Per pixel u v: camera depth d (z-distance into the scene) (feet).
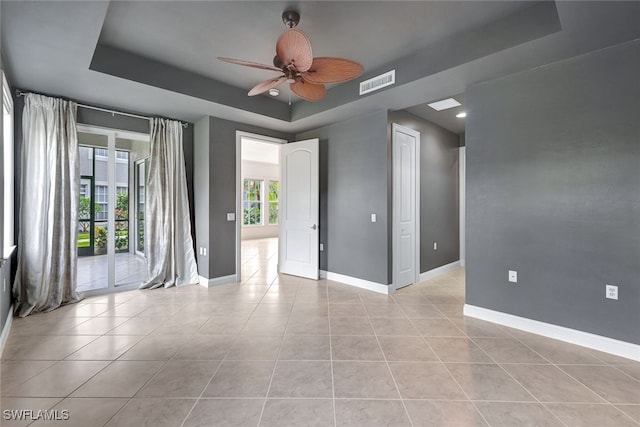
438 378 6.54
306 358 7.39
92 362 7.15
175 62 10.25
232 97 12.26
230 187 14.39
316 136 15.74
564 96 8.22
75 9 6.34
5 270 8.64
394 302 11.69
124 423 5.18
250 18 7.78
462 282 14.78
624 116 7.38
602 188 7.69
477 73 9.10
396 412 5.48
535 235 8.76
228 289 13.37
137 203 14.01
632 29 6.78
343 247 14.48
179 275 13.93
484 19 7.82
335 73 7.97
